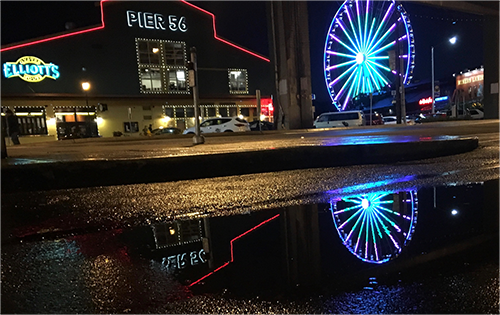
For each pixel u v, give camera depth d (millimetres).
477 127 12281
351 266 1249
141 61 27719
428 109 48938
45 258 1492
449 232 1610
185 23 29484
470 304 956
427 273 1154
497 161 4172
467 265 1205
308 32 18422
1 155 4258
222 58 31188
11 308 1046
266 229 1820
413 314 917
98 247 1626
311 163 4219
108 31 26406
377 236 1609
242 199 2635
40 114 24328
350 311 938
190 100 29734
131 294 1112
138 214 2293
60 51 24828
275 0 18266
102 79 26297
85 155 5195
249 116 32688
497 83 25453
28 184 3152
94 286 1185
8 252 1582
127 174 3449
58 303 1073
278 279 1154
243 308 974
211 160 3758
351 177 3477
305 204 2398
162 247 1582
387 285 1075
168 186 3291
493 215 1885
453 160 4379
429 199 2379
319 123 21422
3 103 23109
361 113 21125
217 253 1457
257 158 3959
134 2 27281
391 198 2480
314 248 1473
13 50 23375
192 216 2188
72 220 2178
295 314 932
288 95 18266
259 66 32844
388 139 6949
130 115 26141
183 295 1081
